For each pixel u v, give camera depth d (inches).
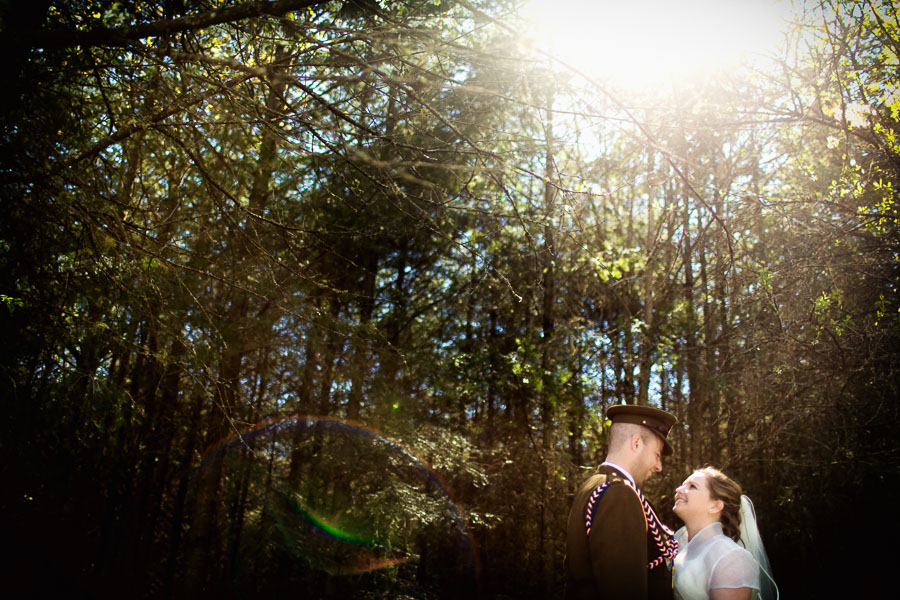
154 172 213.0
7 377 152.1
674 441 492.1
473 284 328.5
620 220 501.0
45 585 290.8
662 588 100.8
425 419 431.8
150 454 340.5
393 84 144.8
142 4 154.9
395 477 376.5
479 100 181.5
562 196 175.0
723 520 106.6
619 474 101.3
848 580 353.1
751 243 426.6
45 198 143.9
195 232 218.1
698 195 157.4
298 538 359.3
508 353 488.7
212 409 351.3
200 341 197.2
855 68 255.0
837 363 324.8
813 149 343.3
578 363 486.0
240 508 385.4
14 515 262.8
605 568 92.2
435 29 174.2
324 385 397.1
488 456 491.2
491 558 498.3
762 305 364.5
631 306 527.2
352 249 381.4
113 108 167.8
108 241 148.7
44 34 126.5
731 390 405.4
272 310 307.7
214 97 155.1
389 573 389.1
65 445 178.1
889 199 250.7
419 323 521.0
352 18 182.2
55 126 154.3
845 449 347.6
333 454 379.2
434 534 439.8
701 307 497.4
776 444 388.8
